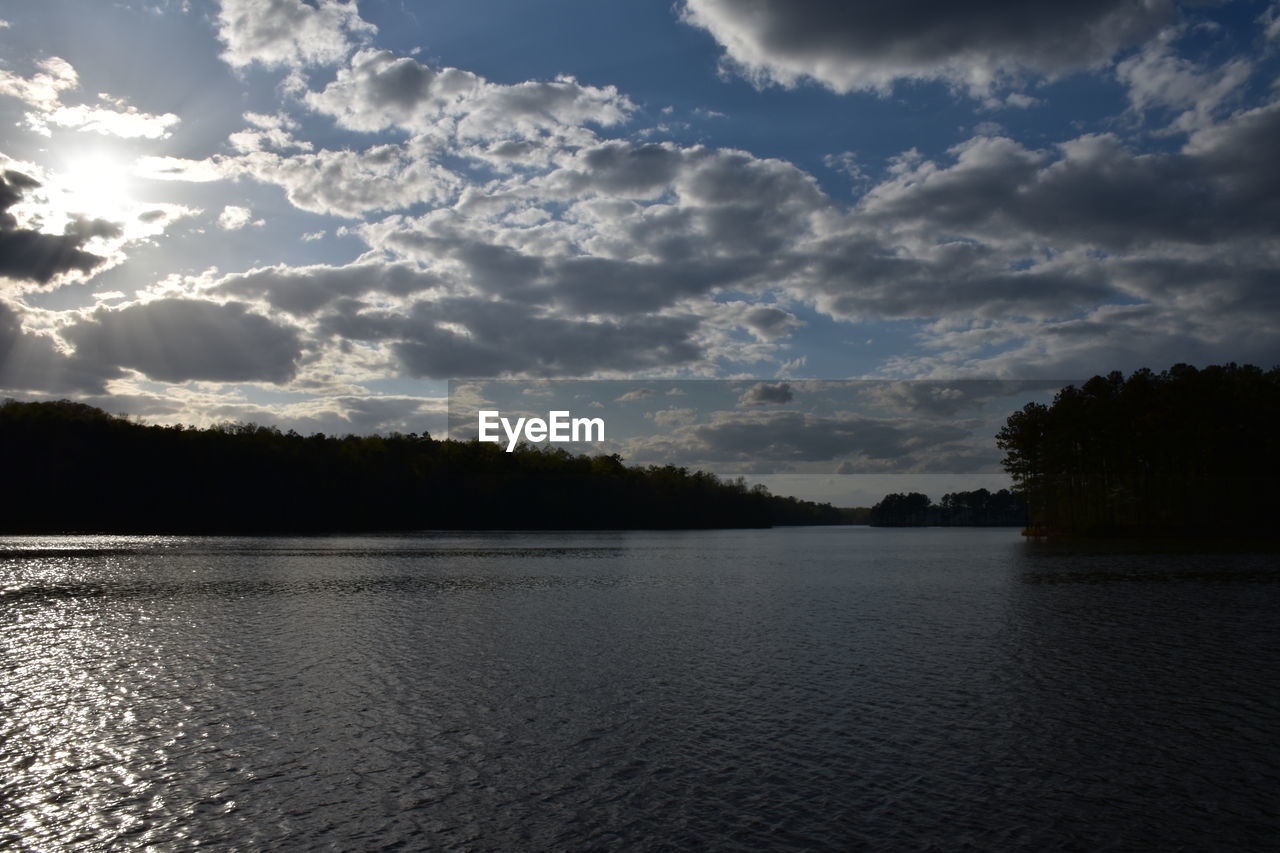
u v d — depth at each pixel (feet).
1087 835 44.09
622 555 314.76
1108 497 427.74
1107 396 415.03
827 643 102.99
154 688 77.36
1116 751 58.13
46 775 53.62
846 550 372.99
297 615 128.67
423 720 66.33
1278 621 120.88
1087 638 106.22
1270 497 390.01
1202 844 43.11
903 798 49.26
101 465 490.90
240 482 544.21
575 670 85.97
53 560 250.37
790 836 43.86
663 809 47.65
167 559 257.96
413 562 256.32
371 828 45.16
